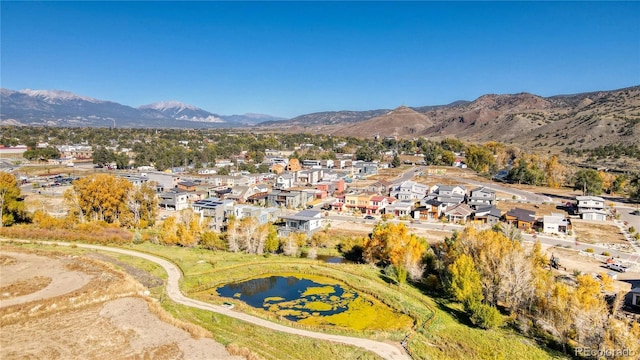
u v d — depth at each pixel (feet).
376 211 290.97
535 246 179.22
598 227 254.27
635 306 139.64
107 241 195.11
